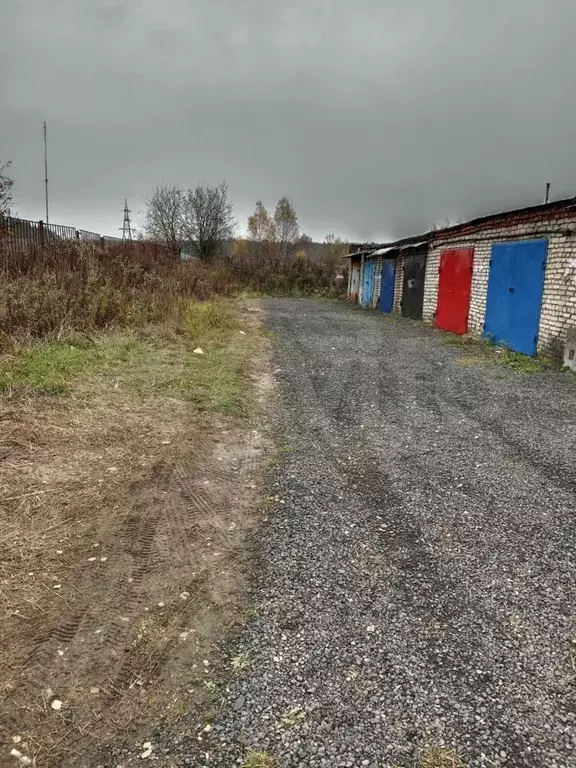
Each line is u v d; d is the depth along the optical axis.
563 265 8.44
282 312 18.09
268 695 2.03
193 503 3.58
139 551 2.98
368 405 6.16
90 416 5.04
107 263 12.34
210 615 2.48
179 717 1.94
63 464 4.03
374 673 2.15
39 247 11.33
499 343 10.56
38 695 2.01
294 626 2.42
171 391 6.10
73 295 9.17
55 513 3.33
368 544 3.12
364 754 1.79
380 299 20.12
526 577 2.81
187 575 2.78
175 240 29.83
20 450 4.17
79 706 1.97
